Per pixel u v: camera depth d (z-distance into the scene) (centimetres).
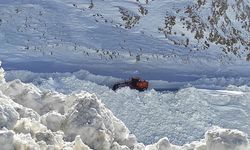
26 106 701
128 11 4881
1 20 4469
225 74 4403
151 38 4669
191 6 5012
